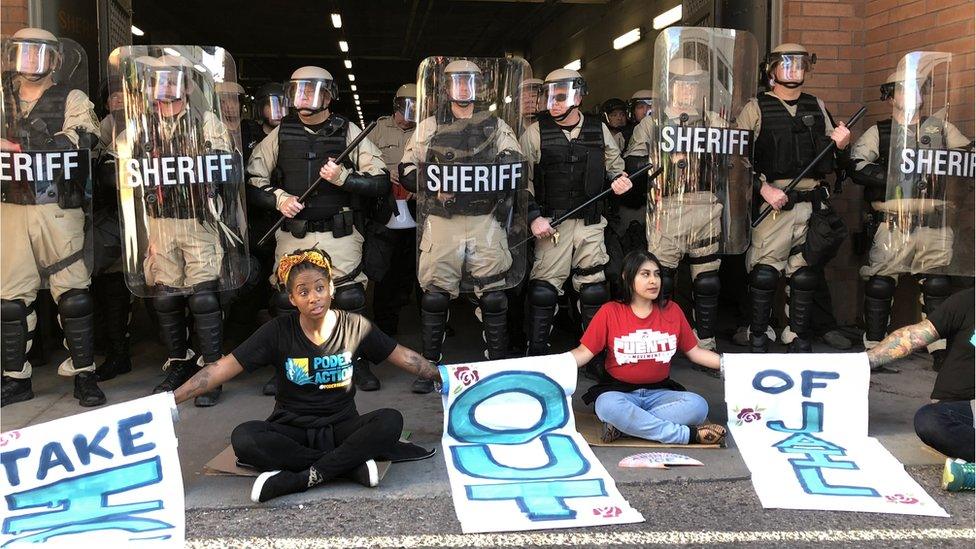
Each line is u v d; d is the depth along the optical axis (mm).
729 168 4027
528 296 4078
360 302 3953
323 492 2773
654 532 2486
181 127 3596
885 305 4375
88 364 3824
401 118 5270
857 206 5246
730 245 4105
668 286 4059
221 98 3668
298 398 2893
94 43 5055
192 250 3691
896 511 2613
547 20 13070
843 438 3201
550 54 13703
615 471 2945
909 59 4066
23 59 3477
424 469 2977
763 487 2781
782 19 5105
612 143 4105
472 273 3789
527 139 3945
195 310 3752
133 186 3613
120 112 3580
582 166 3934
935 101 4113
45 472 2658
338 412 2932
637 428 3164
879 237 4273
